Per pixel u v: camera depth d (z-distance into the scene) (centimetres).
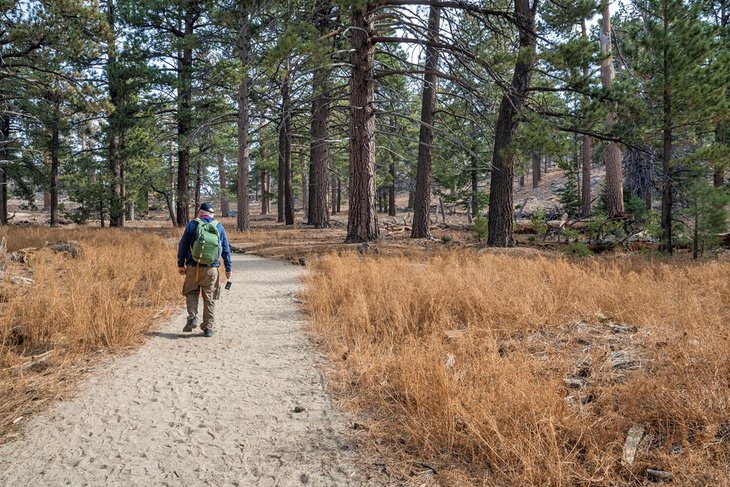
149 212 5750
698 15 1310
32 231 1775
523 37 1418
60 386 408
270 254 1505
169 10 2453
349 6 1359
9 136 2745
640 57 1348
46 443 310
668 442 271
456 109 2033
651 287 671
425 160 1992
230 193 5122
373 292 712
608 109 1264
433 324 532
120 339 539
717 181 1911
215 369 461
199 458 292
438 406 316
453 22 1571
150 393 398
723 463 245
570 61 1232
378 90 2064
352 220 1669
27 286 739
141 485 262
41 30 1747
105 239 1577
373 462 284
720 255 1307
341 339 562
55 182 2942
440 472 268
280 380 430
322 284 817
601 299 618
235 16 2231
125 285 815
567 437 283
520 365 370
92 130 2898
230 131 3447
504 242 1505
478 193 3039
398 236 2062
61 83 2075
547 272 865
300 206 6356
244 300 812
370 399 377
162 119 2739
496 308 581
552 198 4375
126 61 2498
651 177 2325
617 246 1612
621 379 360
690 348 381
